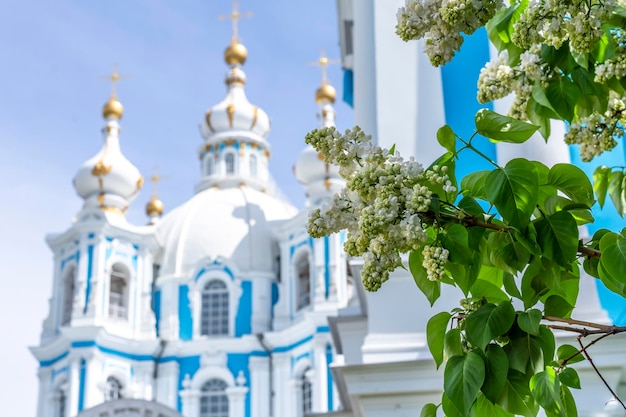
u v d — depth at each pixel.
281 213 51.59
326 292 44.28
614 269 4.30
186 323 47.03
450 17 4.48
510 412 4.32
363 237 4.28
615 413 8.67
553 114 4.98
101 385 42.97
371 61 11.77
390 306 10.05
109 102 51.66
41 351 45.31
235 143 54.12
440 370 9.43
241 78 56.50
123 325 45.69
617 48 4.85
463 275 4.33
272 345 45.88
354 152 4.46
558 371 4.45
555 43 4.60
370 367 9.52
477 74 11.02
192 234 49.47
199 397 45.47
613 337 8.91
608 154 10.14
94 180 48.84
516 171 4.31
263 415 44.91
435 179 4.31
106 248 46.47
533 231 4.38
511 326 4.32
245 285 47.78
